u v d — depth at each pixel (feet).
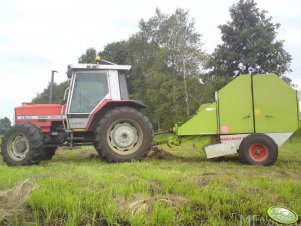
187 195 14.85
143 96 142.72
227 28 117.29
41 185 15.56
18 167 24.81
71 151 39.63
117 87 29.63
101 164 26.43
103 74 29.58
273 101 27.66
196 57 116.26
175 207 13.39
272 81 27.73
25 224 12.30
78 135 29.32
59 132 29.63
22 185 15.33
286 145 46.32
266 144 26.58
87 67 29.04
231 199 14.44
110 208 12.79
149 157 31.09
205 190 15.12
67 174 18.60
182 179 17.94
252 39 115.14
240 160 28.35
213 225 11.98
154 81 117.80
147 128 28.04
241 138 27.89
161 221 12.23
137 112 28.09
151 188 15.87
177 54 116.67
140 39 142.92
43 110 29.48
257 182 17.38
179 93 114.52
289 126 27.43
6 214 13.03
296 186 16.24
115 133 27.91
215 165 25.81
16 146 27.45
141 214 12.50
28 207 13.84
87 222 12.38
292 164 27.02
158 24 140.87
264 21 119.03
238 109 28.02
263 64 113.80
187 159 29.94
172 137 29.43
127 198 14.14
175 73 117.60
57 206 13.09
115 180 17.11
